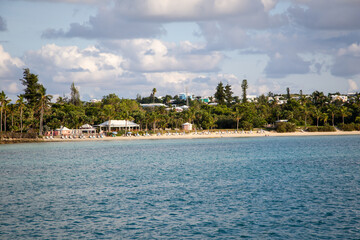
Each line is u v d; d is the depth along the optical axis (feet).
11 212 110.63
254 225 94.73
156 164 231.50
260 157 267.59
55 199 127.85
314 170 190.29
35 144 467.11
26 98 606.14
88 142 506.07
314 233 88.28
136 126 615.57
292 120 648.79
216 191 136.87
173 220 100.17
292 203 116.06
